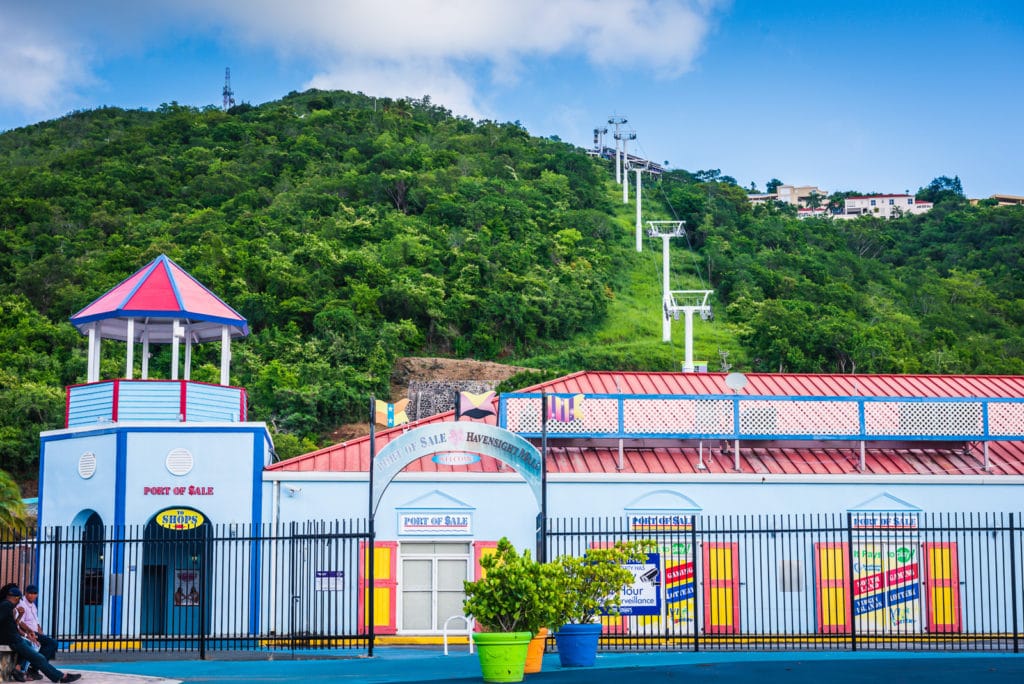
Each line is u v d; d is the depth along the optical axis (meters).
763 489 28.28
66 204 95.50
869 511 28.19
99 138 138.50
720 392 31.77
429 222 97.81
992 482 28.44
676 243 120.69
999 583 27.89
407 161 114.06
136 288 28.48
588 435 28.50
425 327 81.38
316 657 22.06
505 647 17.72
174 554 27.56
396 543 27.36
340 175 110.00
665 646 23.98
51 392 58.56
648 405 28.77
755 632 24.66
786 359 84.00
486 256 91.69
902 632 27.55
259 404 61.78
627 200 128.38
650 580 27.36
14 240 85.38
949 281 111.00
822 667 18.98
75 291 73.88
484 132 141.38
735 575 27.66
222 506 27.25
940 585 27.75
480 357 81.69
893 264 126.69
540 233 104.25
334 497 27.50
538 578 18.97
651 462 29.02
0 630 17.11
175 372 28.44
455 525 27.61
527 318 87.44
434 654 23.05
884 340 85.62
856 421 28.95
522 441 23.22
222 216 93.75
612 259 109.44
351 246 90.00
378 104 153.12
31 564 27.20
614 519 27.08
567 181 123.50
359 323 74.31
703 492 28.19
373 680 18.30
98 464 27.67
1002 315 105.44
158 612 27.44
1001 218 128.62
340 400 63.31
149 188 104.19
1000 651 22.30
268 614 26.77
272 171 112.06
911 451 30.14
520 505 27.86
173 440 27.48
